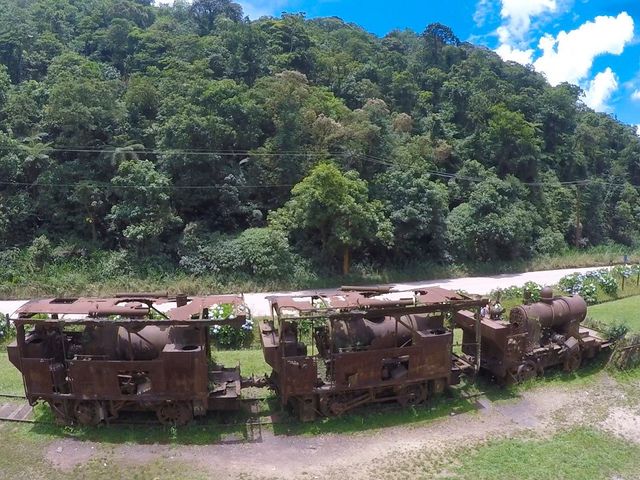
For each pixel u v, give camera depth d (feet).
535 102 215.31
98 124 123.34
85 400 42.01
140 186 106.73
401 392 45.73
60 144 120.06
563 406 47.78
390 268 124.06
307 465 37.45
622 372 55.26
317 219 109.70
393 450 39.52
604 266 151.33
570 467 37.24
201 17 230.07
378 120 143.64
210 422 43.16
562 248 161.58
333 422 43.50
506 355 49.52
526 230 146.72
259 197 127.34
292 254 115.03
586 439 41.65
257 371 53.98
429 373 45.68
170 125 118.32
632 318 77.15
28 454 38.86
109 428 42.22
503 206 145.48
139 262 106.93
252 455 38.68
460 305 46.57
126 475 36.11
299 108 136.05
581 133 215.31
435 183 136.67
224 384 43.86
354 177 117.39
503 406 47.39
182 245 110.11
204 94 124.47
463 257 136.15
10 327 68.23
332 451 39.40
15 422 43.68
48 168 115.96
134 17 209.67
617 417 45.91
